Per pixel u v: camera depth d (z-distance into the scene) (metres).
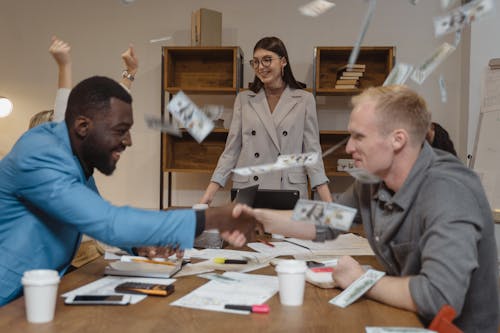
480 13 1.25
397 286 1.13
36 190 1.22
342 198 1.67
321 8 1.24
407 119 1.22
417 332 0.92
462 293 1.05
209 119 1.22
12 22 4.34
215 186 2.95
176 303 1.14
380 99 1.24
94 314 1.06
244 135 2.97
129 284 1.25
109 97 1.30
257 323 1.01
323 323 1.01
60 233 1.36
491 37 3.63
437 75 3.99
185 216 1.25
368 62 3.88
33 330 0.96
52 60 4.32
